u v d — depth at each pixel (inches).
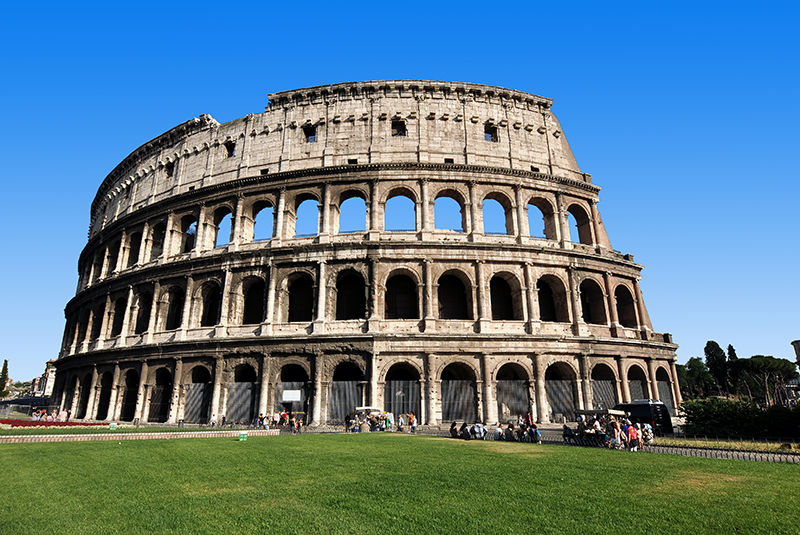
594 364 2239.2
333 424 1980.8
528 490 706.8
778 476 835.4
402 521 556.1
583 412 1696.6
